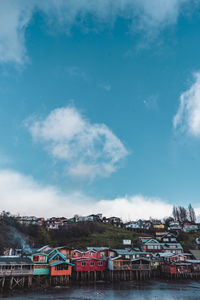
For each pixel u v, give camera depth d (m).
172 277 61.75
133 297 40.59
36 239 97.31
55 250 61.84
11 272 46.22
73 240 95.25
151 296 41.56
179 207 166.38
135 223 134.88
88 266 59.78
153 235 113.31
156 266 67.69
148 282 57.25
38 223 127.88
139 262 63.44
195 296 41.84
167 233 101.94
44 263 51.34
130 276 60.28
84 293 43.38
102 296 40.97
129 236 104.31
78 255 64.81
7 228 97.44
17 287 46.56
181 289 48.31
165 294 43.34
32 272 48.75
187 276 62.56
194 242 101.38
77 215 152.75
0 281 45.88
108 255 67.50
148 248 82.19
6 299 37.53
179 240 101.94
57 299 38.16
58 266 52.09
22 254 65.00
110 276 59.44
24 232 101.25
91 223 118.12
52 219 154.75
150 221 146.75
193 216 166.62
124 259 61.28
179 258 71.62
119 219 146.00
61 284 51.47
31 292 43.22
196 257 72.88
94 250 67.25
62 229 106.62
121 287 50.12
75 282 55.28
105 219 145.75
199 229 122.69
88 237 100.12
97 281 57.72
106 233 109.88
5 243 80.56
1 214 112.19
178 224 131.25
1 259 49.12
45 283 49.81
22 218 140.50
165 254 74.31
